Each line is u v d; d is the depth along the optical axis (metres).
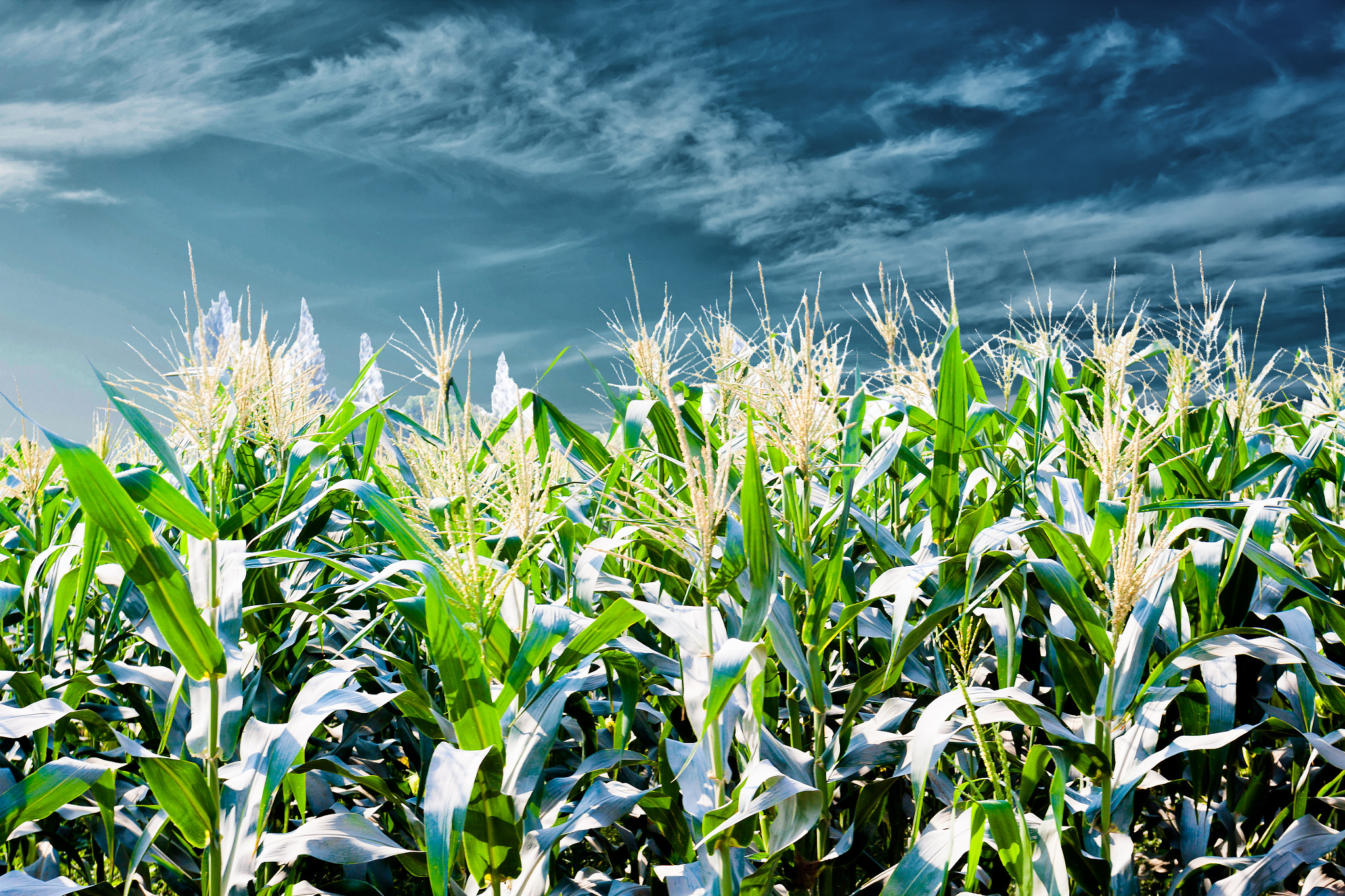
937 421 2.64
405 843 2.71
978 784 2.35
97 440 3.48
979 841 1.61
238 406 2.68
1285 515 2.68
